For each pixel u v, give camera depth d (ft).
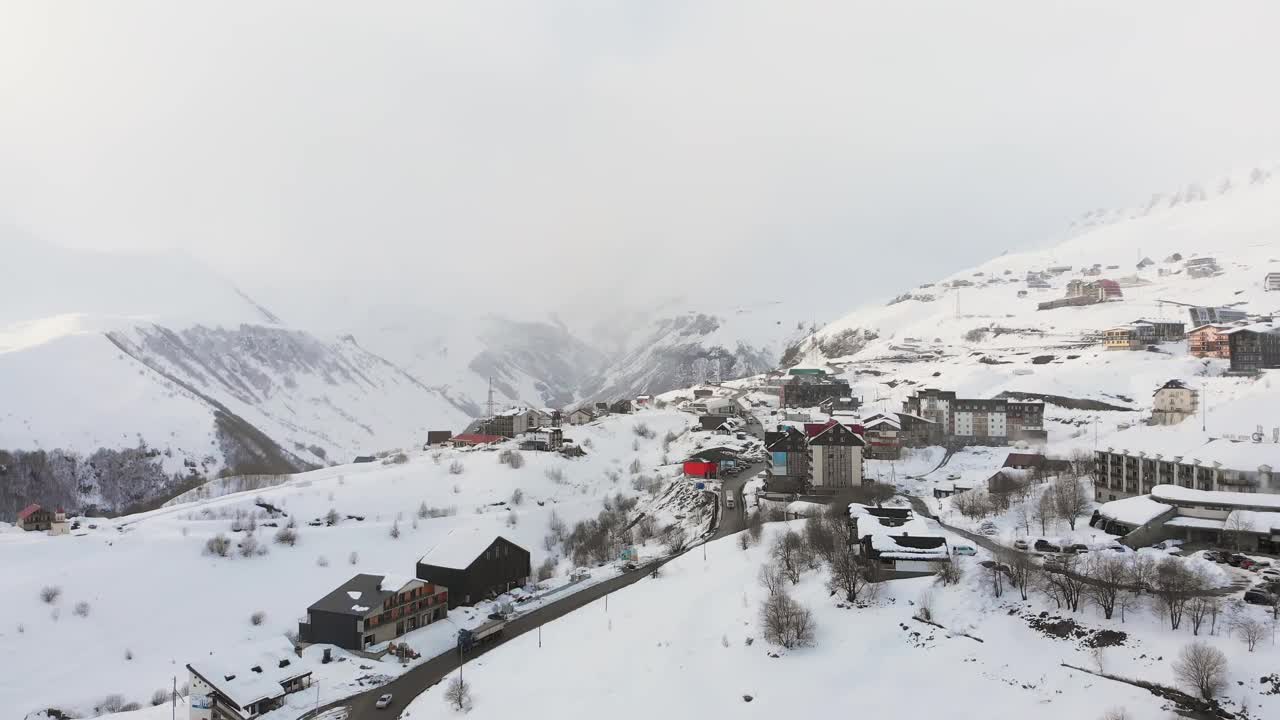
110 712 367.45
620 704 296.10
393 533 614.34
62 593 465.06
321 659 364.58
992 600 315.37
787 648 317.01
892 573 357.61
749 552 449.48
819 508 533.55
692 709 287.07
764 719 274.36
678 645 342.03
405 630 403.54
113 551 526.57
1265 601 270.67
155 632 452.35
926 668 284.20
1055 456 611.88
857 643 309.42
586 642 364.79
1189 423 518.78
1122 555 320.70
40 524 588.09
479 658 364.17
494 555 479.00
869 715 266.16
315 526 619.67
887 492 547.49
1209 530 360.69
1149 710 232.73
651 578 462.60
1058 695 252.01
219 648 442.50
